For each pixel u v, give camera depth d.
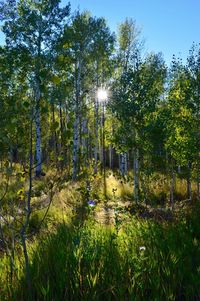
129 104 15.05
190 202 11.55
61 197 11.48
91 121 34.81
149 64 20.58
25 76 3.64
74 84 21.08
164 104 17.12
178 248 4.52
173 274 3.77
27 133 3.72
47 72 3.42
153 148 14.31
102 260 4.05
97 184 14.41
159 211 9.22
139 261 3.93
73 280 3.61
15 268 3.88
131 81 15.45
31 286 3.62
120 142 15.72
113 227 6.45
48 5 19.11
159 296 3.42
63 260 3.96
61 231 5.67
